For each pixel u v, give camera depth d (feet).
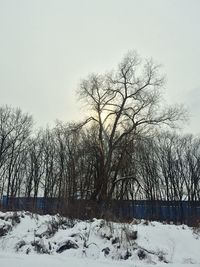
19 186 158.92
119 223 50.11
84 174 108.78
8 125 162.81
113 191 105.19
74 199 68.64
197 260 41.91
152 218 121.39
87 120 124.88
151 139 123.54
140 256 41.42
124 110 123.44
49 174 161.38
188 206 163.53
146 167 161.17
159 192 171.73
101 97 126.31
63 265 27.43
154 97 124.47
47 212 71.36
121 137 117.91
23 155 165.99
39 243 42.93
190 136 189.88
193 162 183.21
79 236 44.80
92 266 28.19
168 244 46.03
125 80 126.82
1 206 72.43
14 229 50.16
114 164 113.19
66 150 149.48
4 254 31.40
